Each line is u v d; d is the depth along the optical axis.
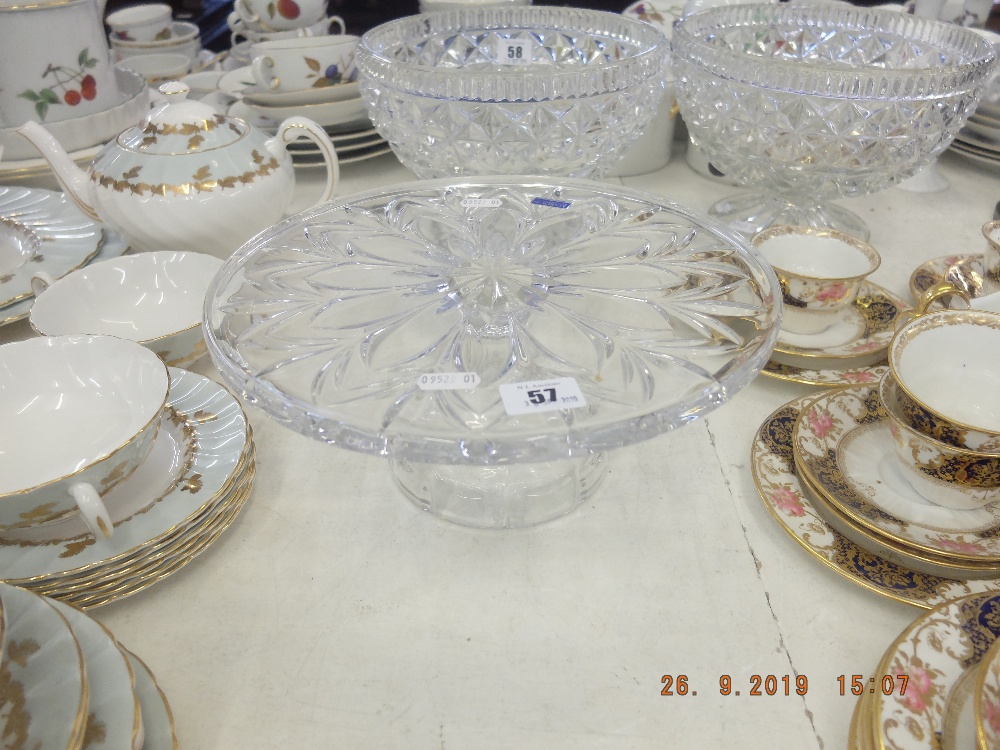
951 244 0.96
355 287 0.63
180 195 0.78
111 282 0.76
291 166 0.89
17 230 0.90
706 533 0.58
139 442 0.52
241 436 0.59
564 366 0.53
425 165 0.85
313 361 0.53
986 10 1.25
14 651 0.39
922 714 0.39
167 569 0.52
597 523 0.59
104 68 1.03
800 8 1.04
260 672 0.49
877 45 1.02
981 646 0.43
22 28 0.92
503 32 1.05
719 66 0.80
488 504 0.61
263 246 0.69
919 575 0.51
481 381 0.51
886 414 0.58
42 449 0.55
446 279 0.64
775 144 0.82
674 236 0.70
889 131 0.77
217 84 1.27
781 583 0.55
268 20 1.36
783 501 0.56
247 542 0.58
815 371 0.70
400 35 0.97
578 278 0.64
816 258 0.79
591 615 0.52
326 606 0.53
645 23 0.95
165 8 1.56
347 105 1.06
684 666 0.49
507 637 0.51
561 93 0.74
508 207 0.76
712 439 0.67
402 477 0.63
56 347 0.60
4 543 0.50
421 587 0.54
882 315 0.79
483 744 0.45
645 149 1.11
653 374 0.51
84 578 0.49
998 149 1.09
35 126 0.82
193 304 0.77
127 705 0.38
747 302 0.58
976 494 0.53
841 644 0.50
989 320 0.58
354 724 0.46
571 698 0.47
